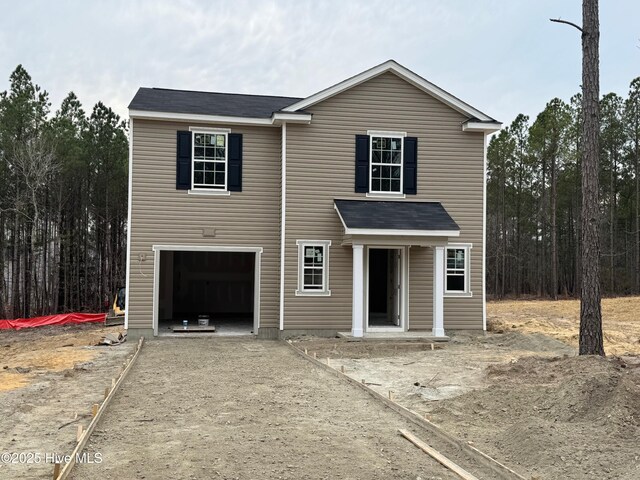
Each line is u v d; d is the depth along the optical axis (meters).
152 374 11.06
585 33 11.07
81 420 7.52
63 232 33.75
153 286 16.77
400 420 7.70
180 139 17.00
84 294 35.00
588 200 10.85
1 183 30.95
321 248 17.16
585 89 11.06
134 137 16.78
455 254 17.83
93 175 33.62
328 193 17.20
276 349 14.93
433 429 7.09
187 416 7.79
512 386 8.87
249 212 17.41
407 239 16.22
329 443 6.60
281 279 16.88
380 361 12.56
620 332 17.80
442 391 9.34
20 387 9.73
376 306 20.95
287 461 5.93
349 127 17.38
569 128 38.41
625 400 6.98
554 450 5.94
